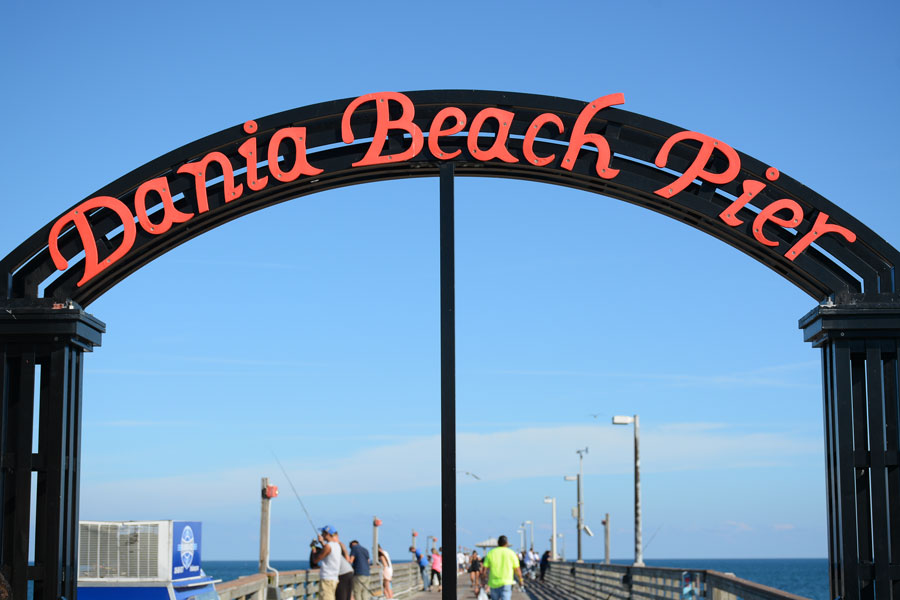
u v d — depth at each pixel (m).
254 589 17.23
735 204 11.89
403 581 39.41
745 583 12.84
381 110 12.07
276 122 12.07
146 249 12.16
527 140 12.04
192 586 14.68
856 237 11.72
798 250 11.77
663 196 11.95
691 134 11.95
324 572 19.44
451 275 11.78
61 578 11.35
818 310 11.54
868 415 11.38
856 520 11.34
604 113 12.04
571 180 12.34
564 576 41.78
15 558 11.15
